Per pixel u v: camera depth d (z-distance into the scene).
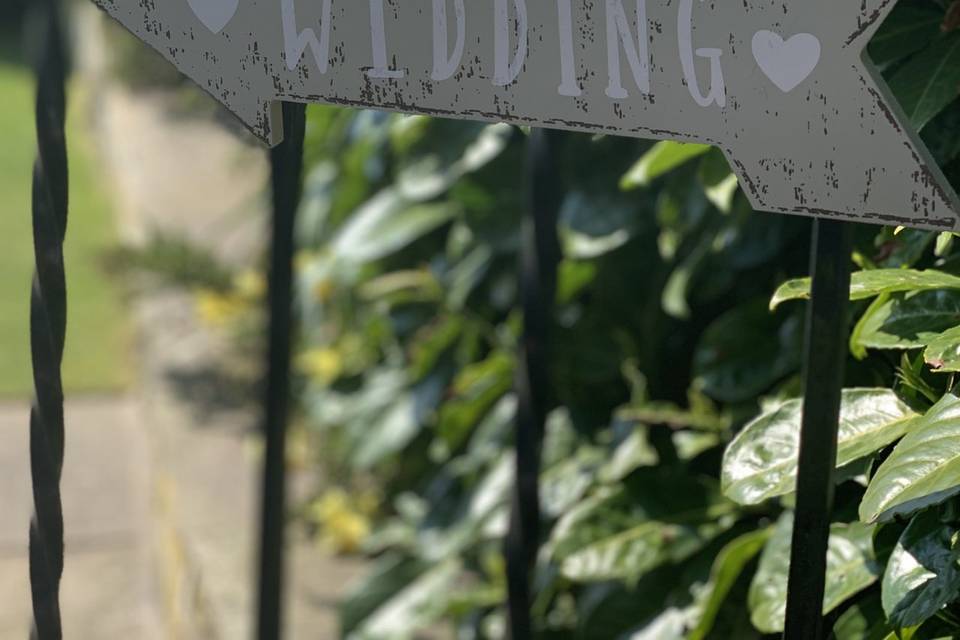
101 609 4.30
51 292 1.50
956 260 1.49
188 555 3.82
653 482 2.15
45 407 1.51
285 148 2.18
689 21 1.19
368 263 3.69
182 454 4.43
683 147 1.84
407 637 3.05
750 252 2.11
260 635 2.58
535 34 1.27
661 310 2.53
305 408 4.49
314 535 4.08
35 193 1.51
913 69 1.47
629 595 2.23
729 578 1.80
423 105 1.33
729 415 2.19
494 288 3.14
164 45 1.41
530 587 2.15
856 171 1.14
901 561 1.33
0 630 4.02
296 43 1.36
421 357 3.43
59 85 1.52
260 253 5.28
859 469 1.55
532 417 2.12
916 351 1.49
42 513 1.52
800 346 1.95
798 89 1.15
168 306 5.89
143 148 7.88
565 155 2.60
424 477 3.75
